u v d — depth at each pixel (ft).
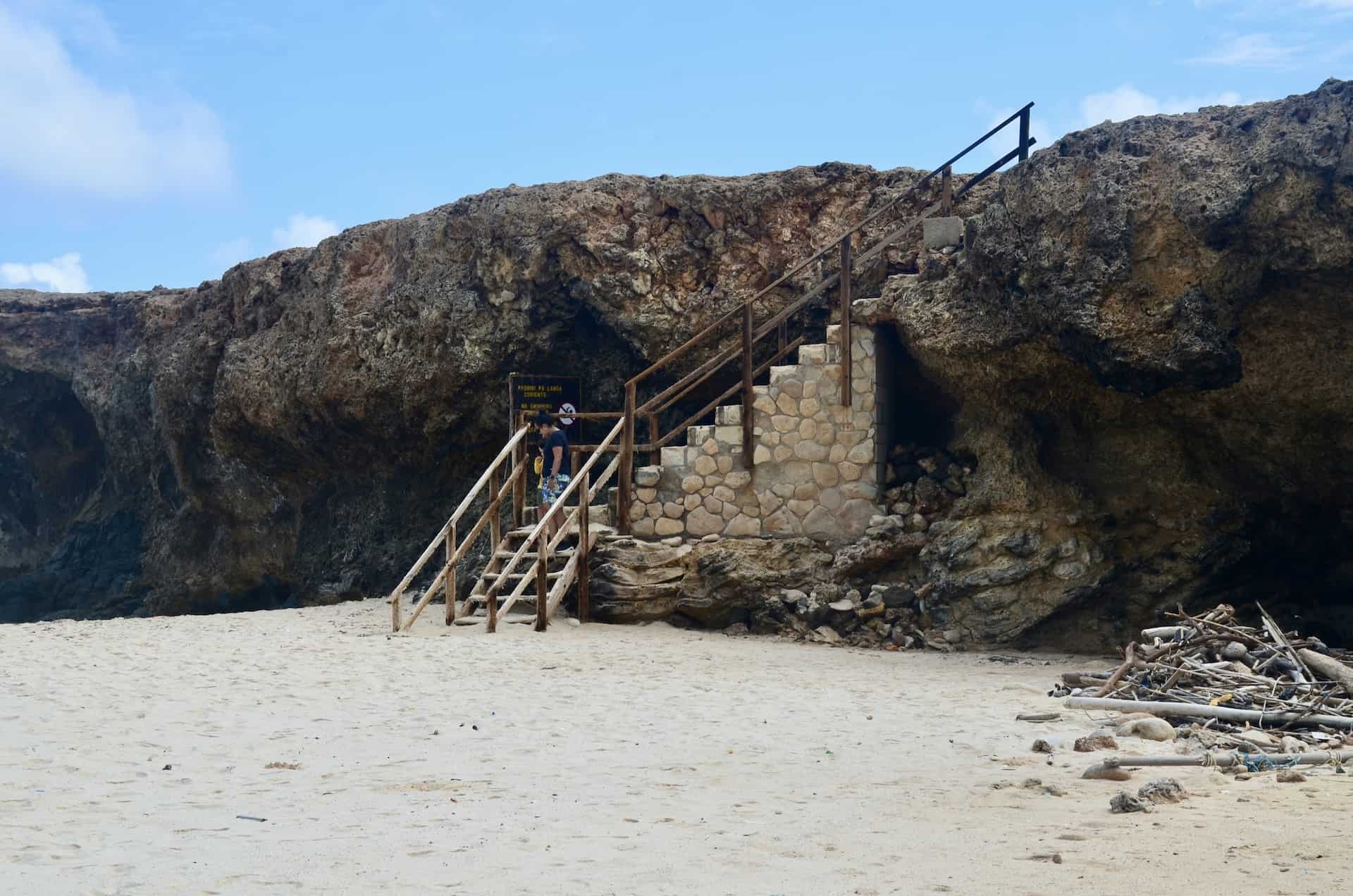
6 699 31.09
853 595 49.55
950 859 17.40
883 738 27.78
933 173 52.44
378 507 71.92
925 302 49.75
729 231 59.26
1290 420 44.11
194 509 84.38
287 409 71.31
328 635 45.91
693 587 50.29
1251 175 40.32
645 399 61.26
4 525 106.42
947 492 50.60
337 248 69.36
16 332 98.02
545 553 46.98
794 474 51.16
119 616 89.56
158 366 83.71
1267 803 20.67
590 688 34.99
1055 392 48.26
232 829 19.42
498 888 16.14
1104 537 48.24
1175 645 33.86
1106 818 19.80
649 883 16.39
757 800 21.59
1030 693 34.78
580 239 59.26
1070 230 43.96
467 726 29.07
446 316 62.85
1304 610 48.34
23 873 16.74
